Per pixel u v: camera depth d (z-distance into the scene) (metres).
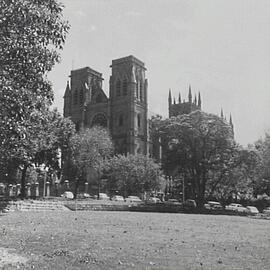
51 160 58.84
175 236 18.86
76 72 147.00
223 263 12.25
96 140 75.88
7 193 58.00
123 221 26.70
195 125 59.84
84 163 73.19
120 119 133.00
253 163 60.09
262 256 13.82
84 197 69.56
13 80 12.09
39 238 16.25
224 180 66.62
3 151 13.34
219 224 28.73
